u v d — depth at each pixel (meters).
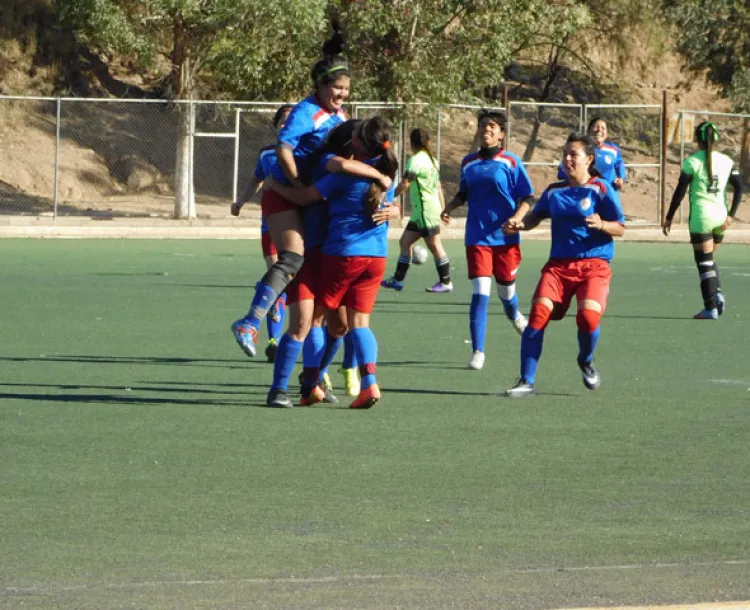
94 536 9.99
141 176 67.69
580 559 9.48
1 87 69.00
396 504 11.11
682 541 10.00
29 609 8.20
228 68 55.97
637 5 75.31
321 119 15.23
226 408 15.71
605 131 27.30
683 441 13.99
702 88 88.06
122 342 21.59
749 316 26.81
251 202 66.31
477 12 59.88
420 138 31.16
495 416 15.38
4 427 14.31
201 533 10.12
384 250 15.48
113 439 13.73
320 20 54.84
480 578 8.96
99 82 71.88
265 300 15.06
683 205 69.94
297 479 12.01
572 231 16.66
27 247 45.06
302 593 8.56
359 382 16.95
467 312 27.47
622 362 20.11
